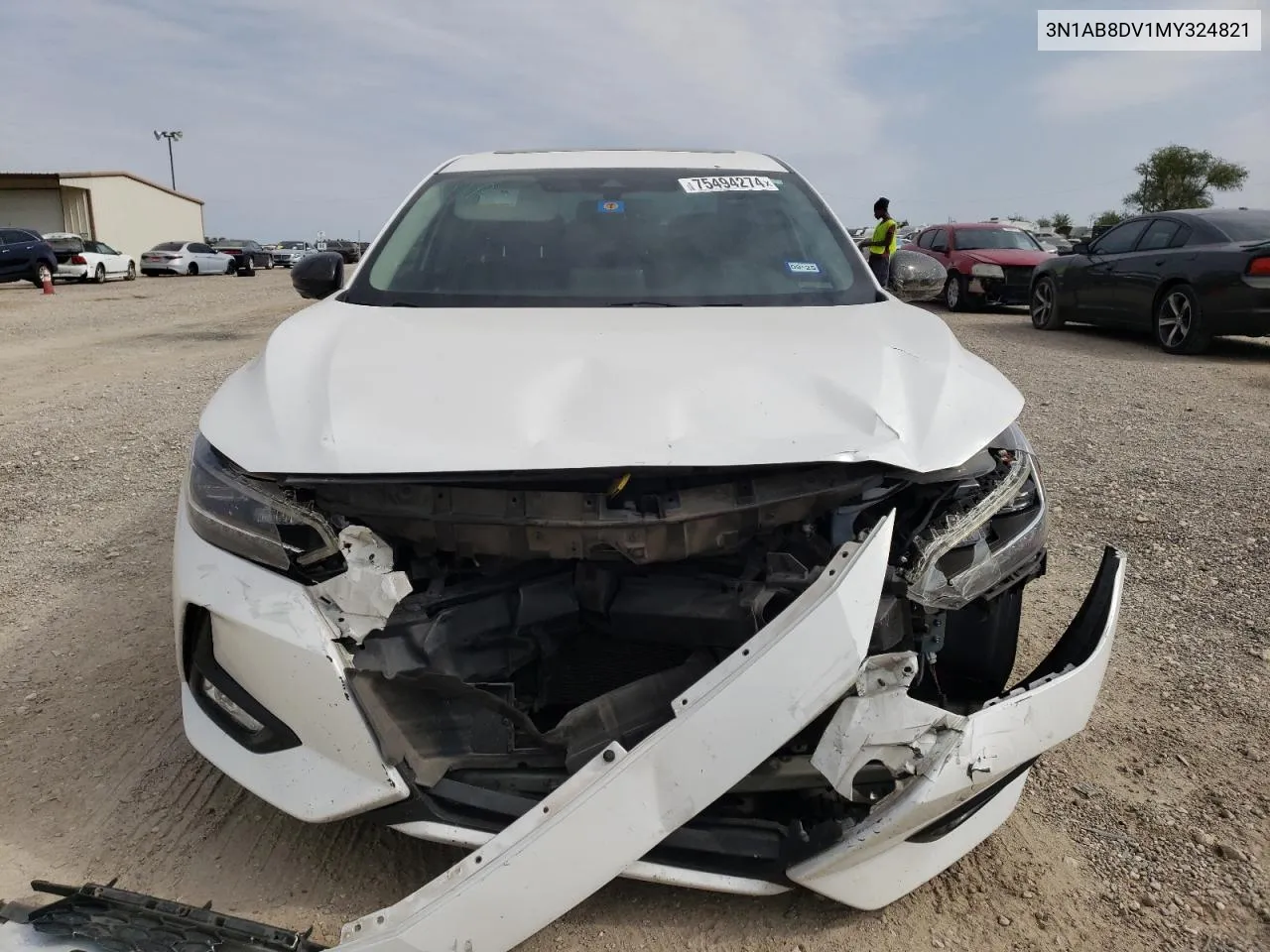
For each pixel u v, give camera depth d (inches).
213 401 94.2
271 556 79.7
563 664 86.3
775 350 94.0
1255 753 112.0
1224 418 265.7
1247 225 371.6
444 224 128.8
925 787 73.4
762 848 76.5
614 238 126.1
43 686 126.0
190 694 90.6
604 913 87.2
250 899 88.6
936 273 137.6
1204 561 165.0
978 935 85.4
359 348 93.7
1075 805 103.0
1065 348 398.6
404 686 78.4
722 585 81.9
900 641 78.5
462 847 76.0
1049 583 157.4
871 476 79.3
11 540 177.5
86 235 1596.9
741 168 144.3
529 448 76.5
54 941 70.6
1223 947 84.0
